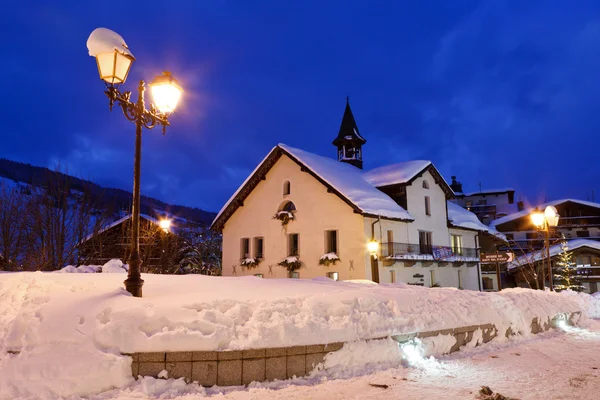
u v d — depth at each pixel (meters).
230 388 6.53
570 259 39.97
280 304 7.64
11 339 6.41
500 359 9.08
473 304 10.58
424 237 33.56
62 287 8.20
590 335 12.76
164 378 6.38
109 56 7.80
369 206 27.97
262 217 32.66
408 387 6.88
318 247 29.27
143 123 8.55
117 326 6.52
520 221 54.38
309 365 7.20
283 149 31.17
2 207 19.52
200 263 40.78
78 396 5.89
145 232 31.80
